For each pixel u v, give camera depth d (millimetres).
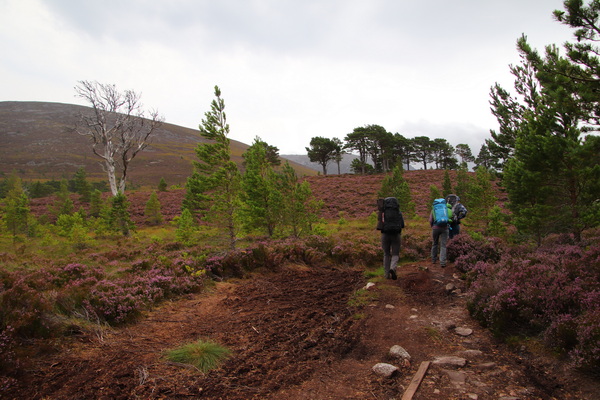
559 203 6988
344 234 17188
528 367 3131
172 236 22984
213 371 3121
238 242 14547
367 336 4105
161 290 5727
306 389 2850
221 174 11273
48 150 182500
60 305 4199
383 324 4480
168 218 37844
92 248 16922
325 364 3352
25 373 2881
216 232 11828
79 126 34625
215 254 9125
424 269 7512
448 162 95688
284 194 15242
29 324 3436
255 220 15031
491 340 3840
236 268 7785
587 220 6297
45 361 3133
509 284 4406
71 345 3514
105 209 29109
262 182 15305
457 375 3020
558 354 3146
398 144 85938
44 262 10258
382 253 9359
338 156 86938
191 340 3922
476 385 2832
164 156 181375
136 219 37656
